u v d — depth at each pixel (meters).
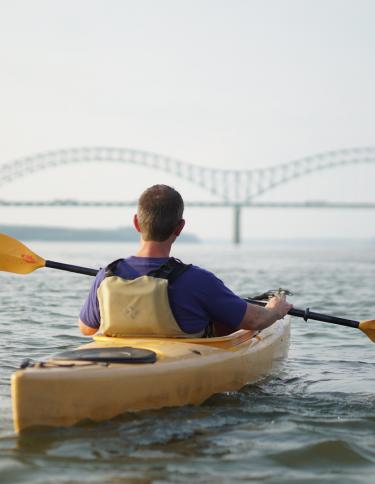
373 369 5.96
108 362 3.92
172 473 3.29
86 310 4.56
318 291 14.34
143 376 3.94
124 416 3.88
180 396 4.17
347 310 10.46
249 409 4.43
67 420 3.69
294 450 3.63
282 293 5.68
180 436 3.78
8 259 5.70
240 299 4.43
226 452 3.58
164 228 4.27
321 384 5.30
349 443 3.75
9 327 7.96
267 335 5.55
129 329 4.35
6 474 3.25
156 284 4.24
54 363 3.84
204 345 4.53
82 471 3.29
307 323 8.92
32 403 3.62
